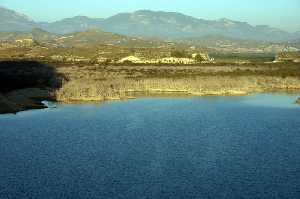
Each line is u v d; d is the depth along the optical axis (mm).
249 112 108312
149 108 115938
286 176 58844
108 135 82688
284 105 119312
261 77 169375
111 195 52750
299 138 79688
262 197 52031
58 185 55844
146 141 77875
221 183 56344
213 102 126688
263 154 69000
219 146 74125
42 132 85125
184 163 64688
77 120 97938
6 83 143000
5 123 94000
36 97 129625
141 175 59438
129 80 158250
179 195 52719
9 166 63250
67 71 188625
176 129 88188
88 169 61969
